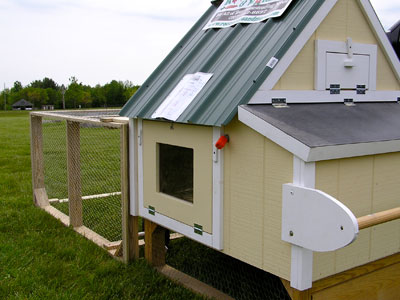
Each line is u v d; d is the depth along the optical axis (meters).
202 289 3.05
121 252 3.64
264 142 2.18
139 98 3.28
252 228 2.29
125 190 3.42
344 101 2.67
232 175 2.39
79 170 4.38
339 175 2.14
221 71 2.69
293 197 2.01
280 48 2.37
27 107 73.00
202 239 2.63
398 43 3.51
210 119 2.35
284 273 2.13
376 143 2.18
